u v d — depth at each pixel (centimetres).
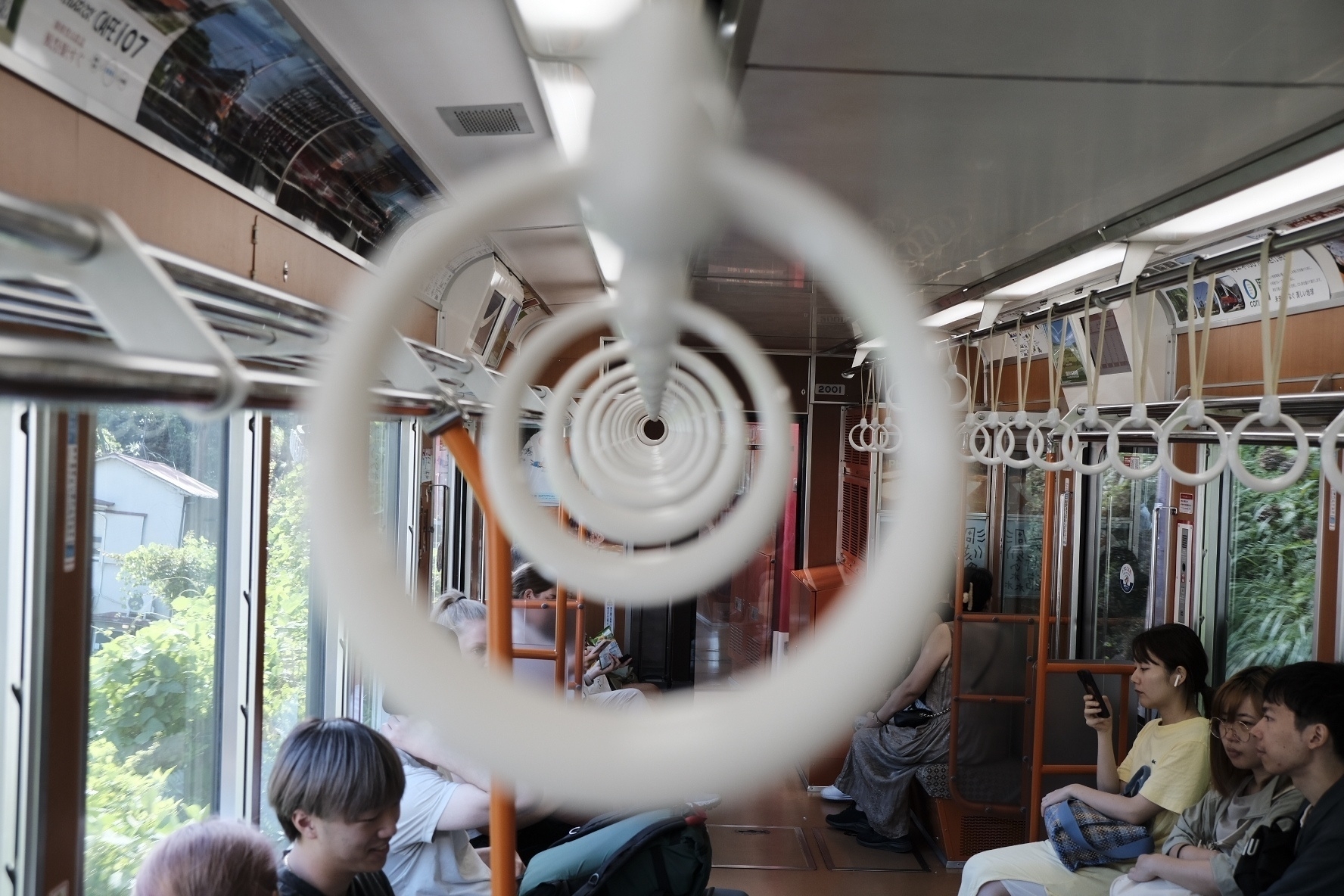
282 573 374
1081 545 600
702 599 1167
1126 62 179
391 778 234
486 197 22
